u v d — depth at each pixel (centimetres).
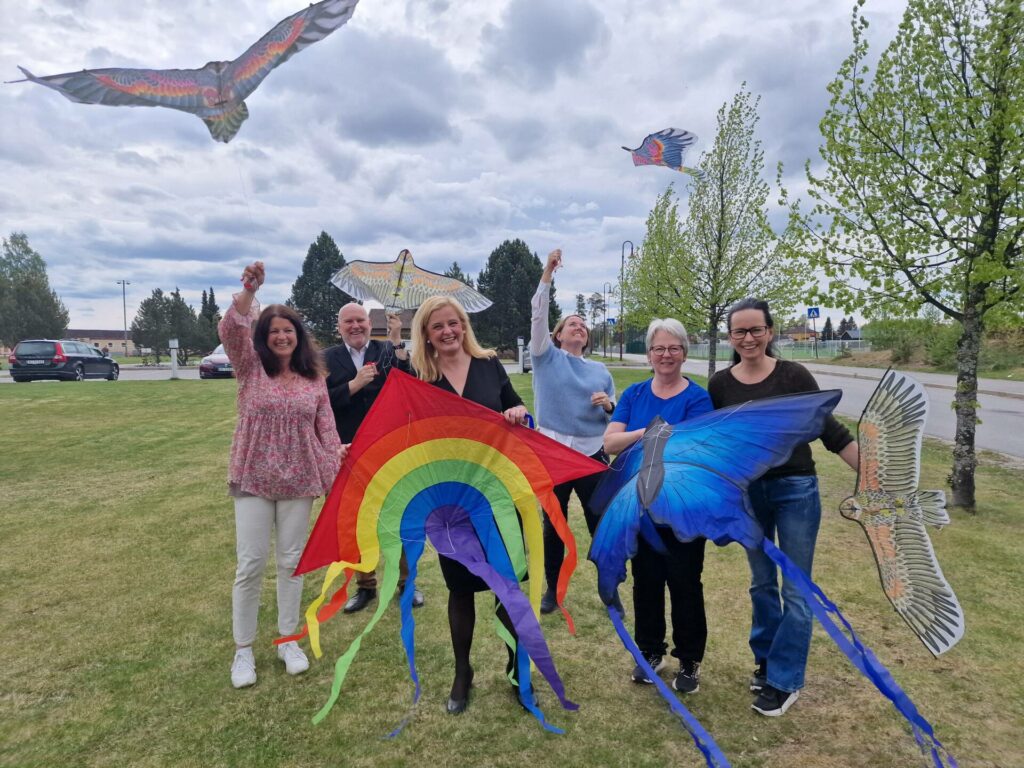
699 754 239
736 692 280
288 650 305
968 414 550
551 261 346
